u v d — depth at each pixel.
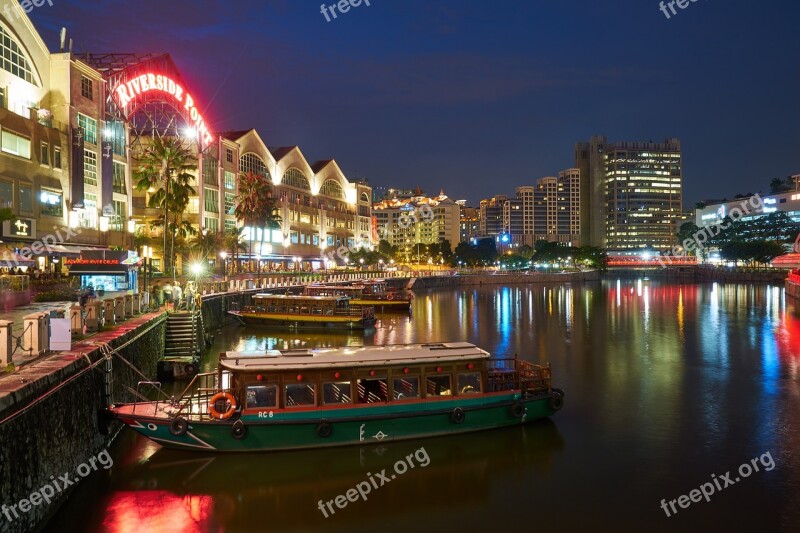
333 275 108.06
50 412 15.35
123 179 66.56
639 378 34.12
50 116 52.47
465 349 23.42
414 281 134.12
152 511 17.11
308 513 17.12
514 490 18.66
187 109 81.62
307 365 20.47
